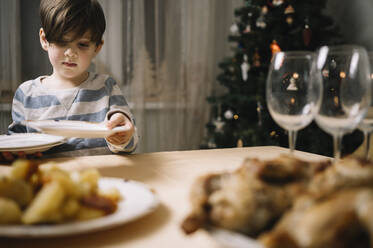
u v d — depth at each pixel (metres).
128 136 0.90
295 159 0.36
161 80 3.03
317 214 0.26
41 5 1.20
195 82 3.17
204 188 0.33
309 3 2.51
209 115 3.24
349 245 0.24
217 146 2.66
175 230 0.38
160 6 2.95
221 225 0.30
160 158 0.78
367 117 0.59
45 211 0.33
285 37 2.38
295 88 0.55
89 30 1.17
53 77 1.39
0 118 2.41
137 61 2.87
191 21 3.08
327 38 2.42
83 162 0.73
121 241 0.35
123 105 1.37
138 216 0.38
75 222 0.36
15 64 2.42
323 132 2.15
